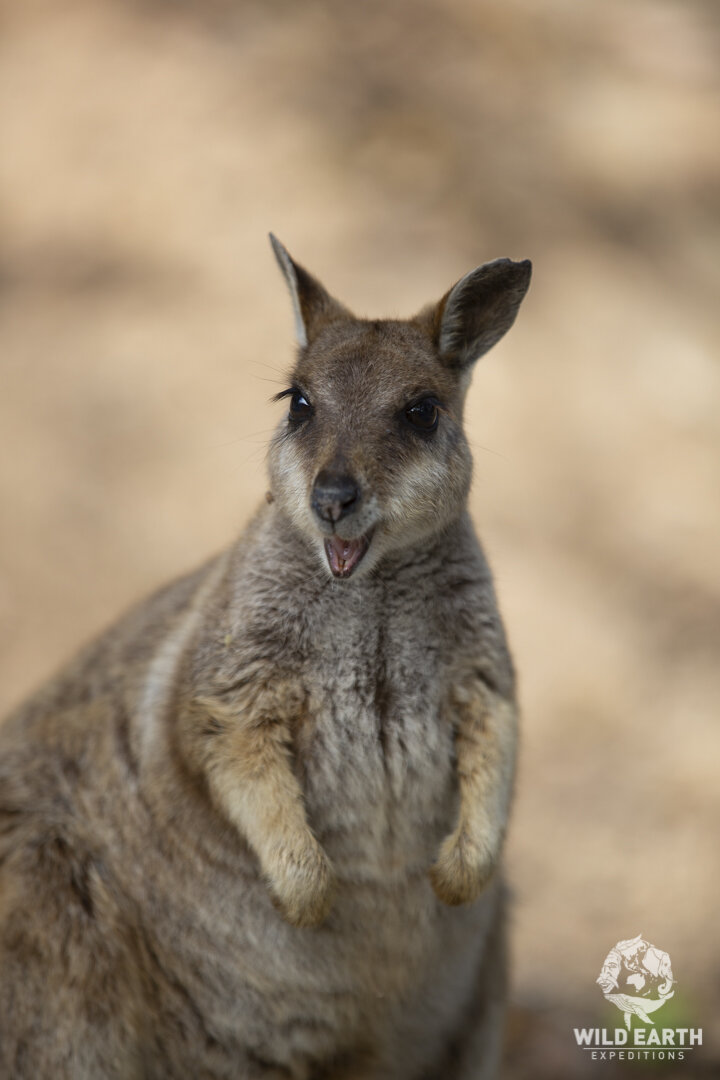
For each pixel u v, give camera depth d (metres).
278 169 18.53
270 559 6.57
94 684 7.52
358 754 6.48
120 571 13.93
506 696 6.66
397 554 6.47
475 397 15.91
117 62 20.27
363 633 6.46
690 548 14.71
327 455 6.39
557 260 18.08
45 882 6.84
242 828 6.37
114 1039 6.77
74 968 6.73
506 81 21.14
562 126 20.59
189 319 16.62
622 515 15.02
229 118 19.31
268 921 6.71
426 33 21.73
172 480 14.84
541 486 15.13
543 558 14.36
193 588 7.60
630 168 20.12
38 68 20.23
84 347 16.36
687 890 10.84
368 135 19.44
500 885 7.51
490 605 6.67
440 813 6.68
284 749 6.47
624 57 22.83
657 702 12.91
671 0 24.97
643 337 17.31
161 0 21.47
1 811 7.13
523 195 19.00
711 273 18.67
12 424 15.41
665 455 15.78
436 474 6.57
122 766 7.03
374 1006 6.94
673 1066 8.87
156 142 19.03
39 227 18.08
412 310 16.42
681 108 21.58
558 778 12.08
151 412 15.56
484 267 6.93
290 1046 6.98
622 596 14.14
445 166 19.00
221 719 6.45
